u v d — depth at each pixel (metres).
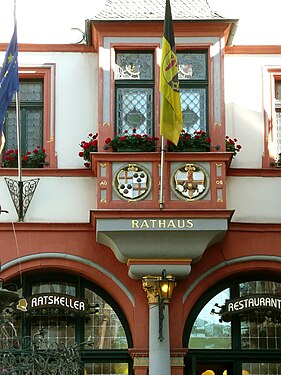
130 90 19.12
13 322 19.27
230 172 19.41
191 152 18.53
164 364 18.30
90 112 19.70
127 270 19.03
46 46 19.92
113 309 19.42
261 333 19.53
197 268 19.08
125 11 19.30
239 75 19.95
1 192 19.19
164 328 18.42
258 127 19.73
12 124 19.88
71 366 16.36
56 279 19.52
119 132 18.97
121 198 18.45
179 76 19.17
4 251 19.00
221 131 18.84
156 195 18.47
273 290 19.70
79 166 19.44
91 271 19.06
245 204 19.33
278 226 19.27
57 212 19.17
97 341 19.30
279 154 19.59
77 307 19.00
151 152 18.53
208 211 18.25
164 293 18.34
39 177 19.30
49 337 19.30
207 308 19.55
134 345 18.70
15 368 15.86
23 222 19.05
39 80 20.00
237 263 19.16
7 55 18.20
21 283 19.19
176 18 19.09
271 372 19.39
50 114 19.67
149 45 19.22
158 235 18.33
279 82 20.14
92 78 19.84
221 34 19.28
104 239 18.70
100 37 19.23
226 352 19.31
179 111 17.81
